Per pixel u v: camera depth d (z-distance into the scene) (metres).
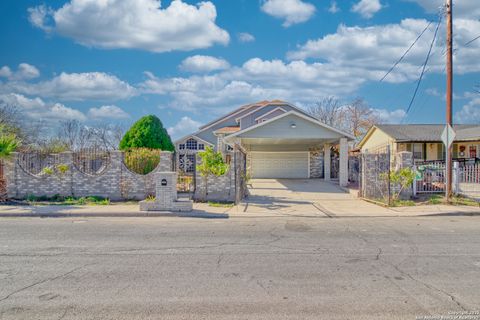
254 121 34.84
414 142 28.17
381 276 5.68
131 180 15.75
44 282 5.37
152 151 17.00
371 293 4.96
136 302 4.63
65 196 15.62
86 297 4.79
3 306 4.50
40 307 4.48
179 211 12.34
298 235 8.86
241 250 7.31
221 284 5.30
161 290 5.05
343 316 4.24
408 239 8.40
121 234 8.91
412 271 5.93
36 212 12.12
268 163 29.06
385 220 11.35
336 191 19.84
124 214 11.99
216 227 9.96
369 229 9.71
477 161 24.69
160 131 29.73
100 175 15.69
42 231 9.26
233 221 11.08
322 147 28.84
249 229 9.66
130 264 6.30
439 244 7.88
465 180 16.83
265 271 5.92
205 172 15.13
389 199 14.26
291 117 21.23
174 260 6.55
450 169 14.29
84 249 7.36
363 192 16.64
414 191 15.77
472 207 13.45
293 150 29.05
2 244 7.79
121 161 15.73
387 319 4.18
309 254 7.00
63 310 4.39
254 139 22.39
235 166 14.88
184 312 4.34
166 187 12.35
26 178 15.61
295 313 4.32
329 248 7.49
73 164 15.77
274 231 9.39
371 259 6.64
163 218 11.64
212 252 7.14
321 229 9.70
